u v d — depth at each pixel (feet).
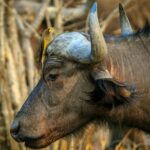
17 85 84.12
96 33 61.62
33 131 64.23
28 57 86.58
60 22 88.12
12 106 83.76
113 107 64.44
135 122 65.57
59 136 65.00
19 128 64.44
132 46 65.36
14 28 86.74
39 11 94.48
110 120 65.41
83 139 80.74
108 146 82.17
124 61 64.59
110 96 63.36
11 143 83.30
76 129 65.41
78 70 63.77
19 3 110.11
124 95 62.95
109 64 63.93
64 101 64.18
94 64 63.10
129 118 65.21
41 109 64.23
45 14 97.14
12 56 84.99
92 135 81.10
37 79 85.40
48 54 64.23
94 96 63.98
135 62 64.85
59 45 63.87
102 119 65.67
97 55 62.28
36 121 64.18
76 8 102.22
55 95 64.13
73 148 80.38
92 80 63.67
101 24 91.45
